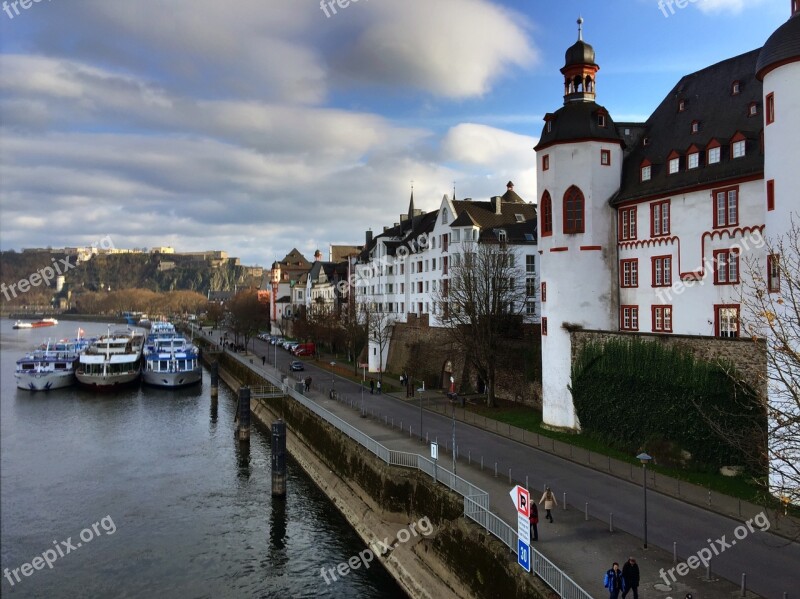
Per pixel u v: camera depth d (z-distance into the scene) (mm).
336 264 138875
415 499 34156
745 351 32188
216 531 39219
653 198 42719
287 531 39031
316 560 35000
